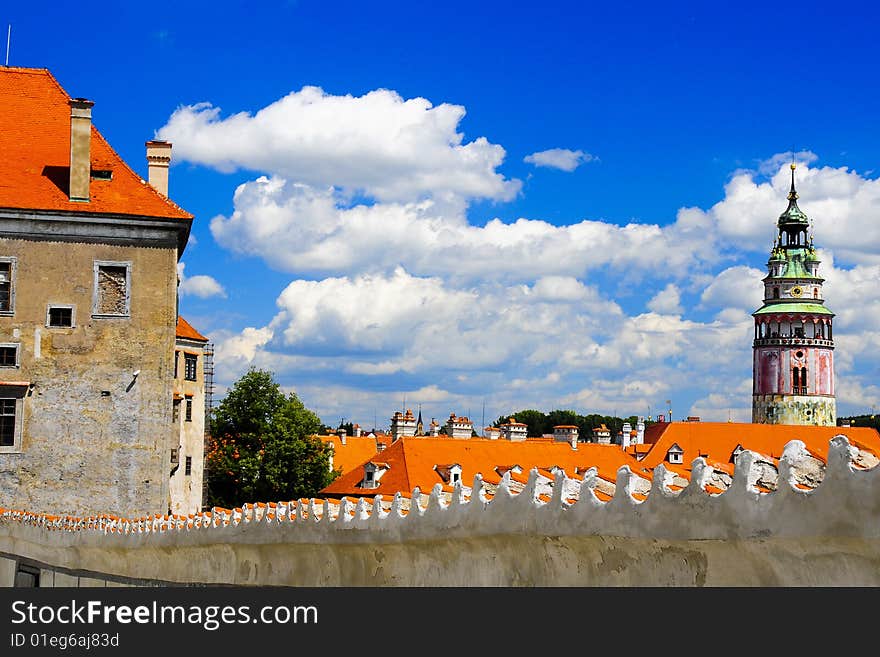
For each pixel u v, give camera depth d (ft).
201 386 251.39
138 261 159.12
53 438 154.61
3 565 152.66
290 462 323.78
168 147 181.27
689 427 441.68
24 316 154.81
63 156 166.91
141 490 156.56
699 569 49.88
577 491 60.75
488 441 338.34
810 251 598.75
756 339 600.39
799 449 45.06
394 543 77.41
